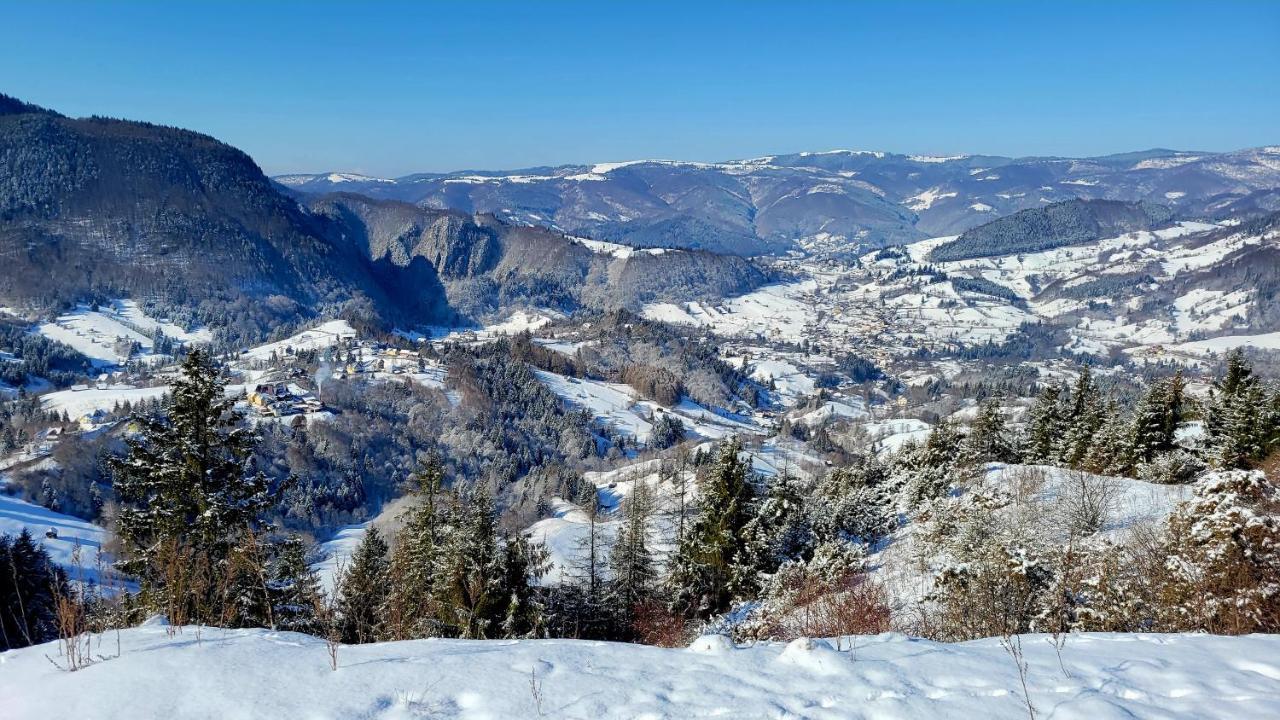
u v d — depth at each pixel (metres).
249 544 15.25
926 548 23.81
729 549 28.67
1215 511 13.20
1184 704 5.71
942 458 40.56
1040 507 26.94
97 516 92.00
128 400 143.12
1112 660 6.84
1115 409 44.28
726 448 29.53
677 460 107.38
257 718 5.72
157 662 6.73
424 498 28.58
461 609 21.92
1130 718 5.40
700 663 6.88
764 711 5.70
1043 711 5.61
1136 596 13.56
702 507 29.64
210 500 17.62
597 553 44.47
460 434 141.38
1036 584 15.08
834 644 7.50
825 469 110.06
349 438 126.06
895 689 6.14
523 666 6.79
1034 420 51.81
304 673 6.61
